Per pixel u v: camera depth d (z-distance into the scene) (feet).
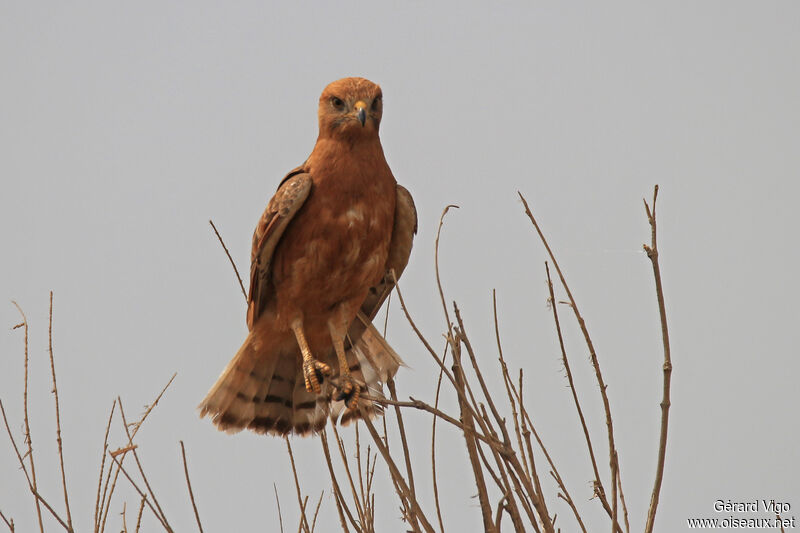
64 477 24.52
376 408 35.01
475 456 22.44
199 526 24.91
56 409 24.91
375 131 36.29
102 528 24.26
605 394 22.22
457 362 22.74
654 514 22.13
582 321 22.38
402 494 23.68
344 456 25.14
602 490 22.91
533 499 21.97
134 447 24.79
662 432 22.26
